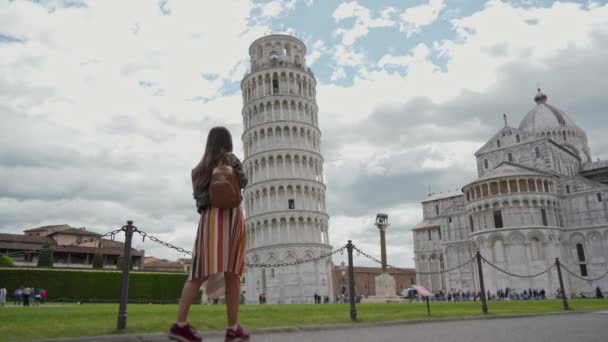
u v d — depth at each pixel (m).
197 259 5.72
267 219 88.62
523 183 87.19
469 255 102.50
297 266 84.62
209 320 18.23
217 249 5.64
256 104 97.19
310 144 96.62
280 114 95.38
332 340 12.12
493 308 34.84
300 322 19.00
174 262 124.81
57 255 93.00
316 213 90.12
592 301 52.56
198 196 6.06
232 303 5.83
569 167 105.19
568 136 111.56
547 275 82.00
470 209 92.25
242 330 5.85
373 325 19.56
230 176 5.92
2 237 89.81
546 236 83.94
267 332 15.61
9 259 66.00
